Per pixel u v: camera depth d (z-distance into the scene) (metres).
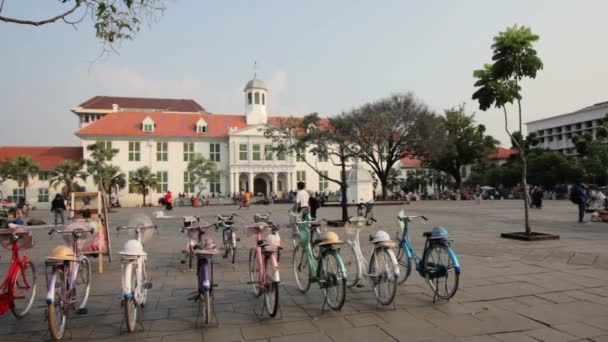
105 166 44.28
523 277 7.42
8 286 5.56
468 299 6.11
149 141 54.50
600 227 15.80
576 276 7.46
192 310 5.93
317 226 7.24
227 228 10.13
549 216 21.52
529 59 11.09
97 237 8.80
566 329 4.86
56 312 4.90
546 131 89.88
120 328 5.21
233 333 4.96
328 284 5.77
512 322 5.12
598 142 33.62
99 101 85.81
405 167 86.00
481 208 29.64
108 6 6.21
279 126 18.81
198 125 57.00
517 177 54.78
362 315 5.51
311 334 4.87
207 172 52.00
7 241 5.70
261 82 60.12
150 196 53.94
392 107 42.38
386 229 16.09
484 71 11.70
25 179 47.31
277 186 59.47
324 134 17.75
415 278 7.49
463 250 10.36
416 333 4.82
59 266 4.97
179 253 11.39
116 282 7.83
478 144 54.06
